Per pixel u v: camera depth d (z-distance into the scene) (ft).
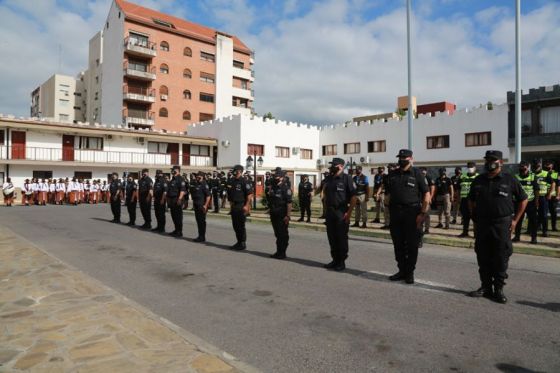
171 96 159.22
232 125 119.65
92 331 13.55
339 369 11.51
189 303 17.70
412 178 21.01
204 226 35.09
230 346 13.14
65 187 90.79
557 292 19.25
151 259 27.22
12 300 16.88
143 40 152.05
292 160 128.57
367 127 122.21
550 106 84.07
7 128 94.84
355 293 19.10
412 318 15.65
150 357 11.59
